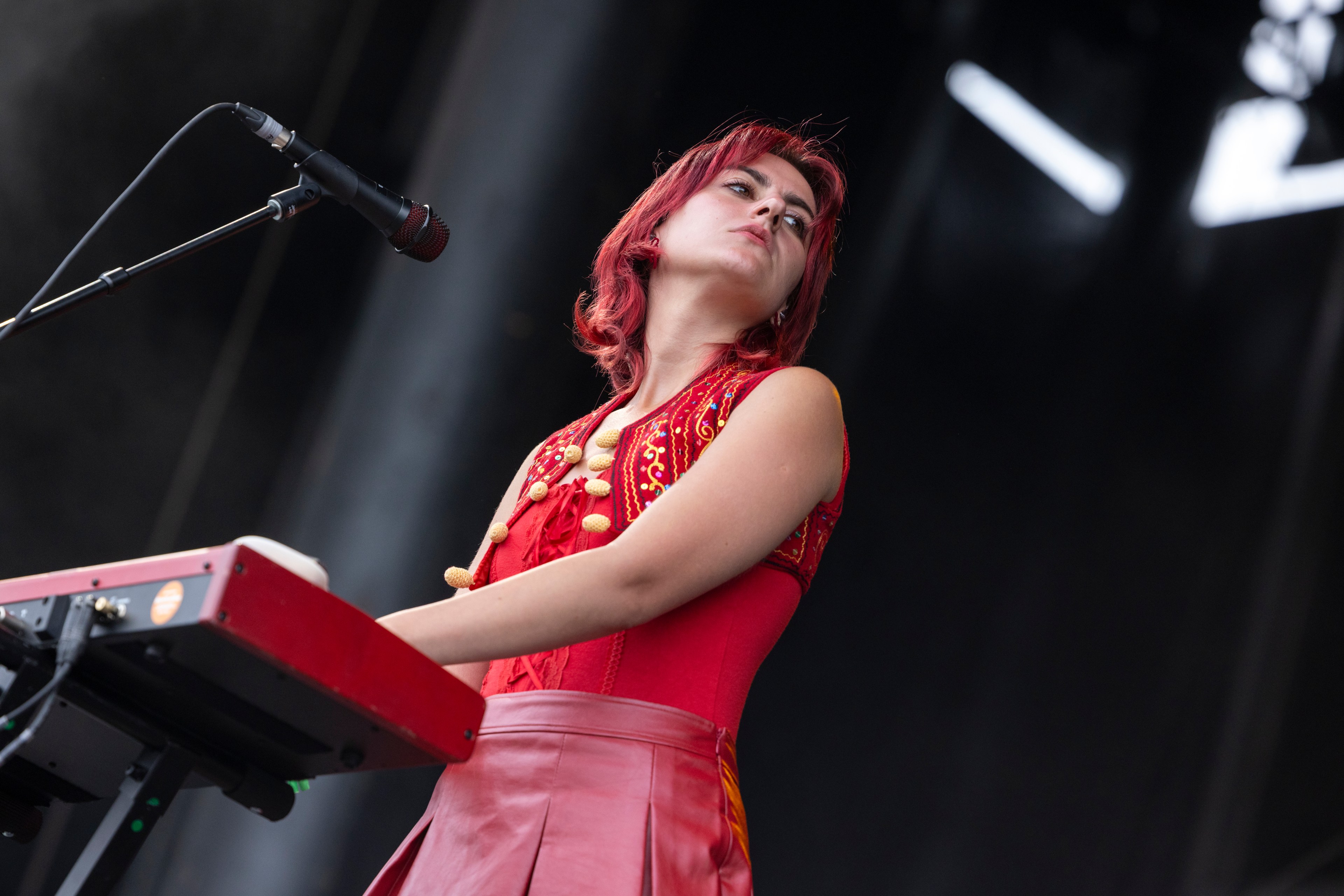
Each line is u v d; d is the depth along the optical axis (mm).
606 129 7195
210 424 7375
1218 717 11531
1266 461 12117
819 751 10984
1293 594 11695
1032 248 12438
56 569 6828
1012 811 11172
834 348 11414
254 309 7598
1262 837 11086
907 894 10789
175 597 1387
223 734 1628
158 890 5863
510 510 2393
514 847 1827
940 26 11383
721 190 2506
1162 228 12922
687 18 7457
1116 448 12320
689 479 1965
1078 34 12547
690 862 1812
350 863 6012
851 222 11172
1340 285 12289
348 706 1469
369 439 6719
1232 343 12555
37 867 5895
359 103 8117
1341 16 12688
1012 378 12195
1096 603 11906
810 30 10188
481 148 7047
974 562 11805
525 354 6859
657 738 1896
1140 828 11219
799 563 2143
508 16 7160
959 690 11461
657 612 1870
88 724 1582
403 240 2480
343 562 6598
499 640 1771
